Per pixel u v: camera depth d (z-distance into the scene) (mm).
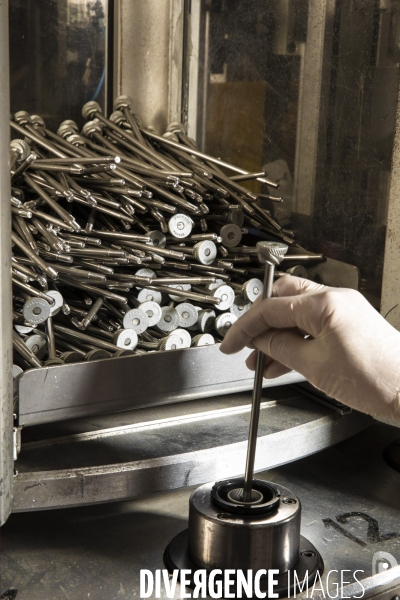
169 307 1203
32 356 984
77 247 1114
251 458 854
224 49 1535
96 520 1025
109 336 1120
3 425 747
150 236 1201
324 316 796
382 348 779
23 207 1092
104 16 1546
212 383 1061
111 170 1149
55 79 1531
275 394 1284
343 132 1285
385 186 1198
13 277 1020
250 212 1321
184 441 1057
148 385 996
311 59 1333
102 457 985
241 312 1277
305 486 1149
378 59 1188
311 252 1374
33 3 1464
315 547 966
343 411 1192
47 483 908
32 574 886
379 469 1223
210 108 1601
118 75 1593
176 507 1074
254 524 839
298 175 1410
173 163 1393
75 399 932
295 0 1350
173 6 1580
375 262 1241
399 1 1128
